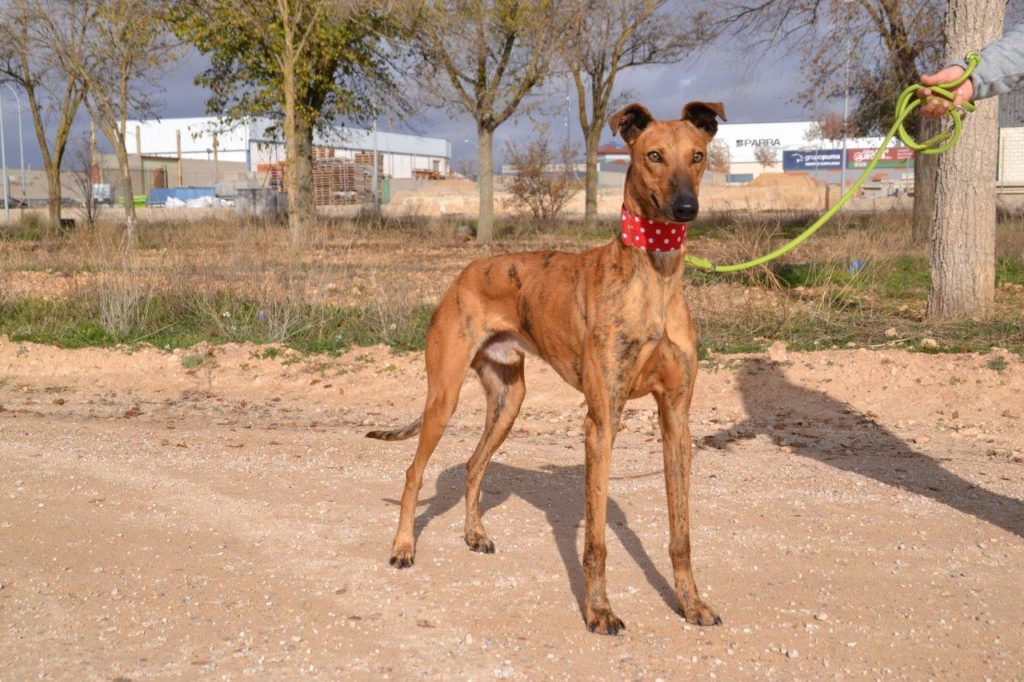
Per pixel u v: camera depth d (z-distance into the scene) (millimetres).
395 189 64438
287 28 19391
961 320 9812
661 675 3527
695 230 23375
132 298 11148
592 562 3938
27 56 26422
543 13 22609
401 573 4602
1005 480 6055
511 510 5609
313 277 11906
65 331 11047
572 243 22984
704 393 8539
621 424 7969
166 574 4602
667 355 3922
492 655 3707
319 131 27891
